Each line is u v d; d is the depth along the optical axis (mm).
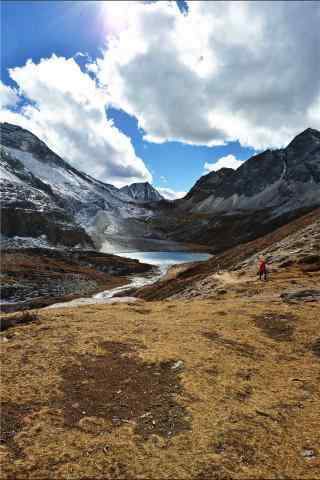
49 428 9758
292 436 9672
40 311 24375
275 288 28422
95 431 9688
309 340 16641
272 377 13250
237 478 7977
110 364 13922
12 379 12672
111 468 8227
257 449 9039
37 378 12734
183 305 25172
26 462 8359
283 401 11500
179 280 66438
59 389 11984
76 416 10438
